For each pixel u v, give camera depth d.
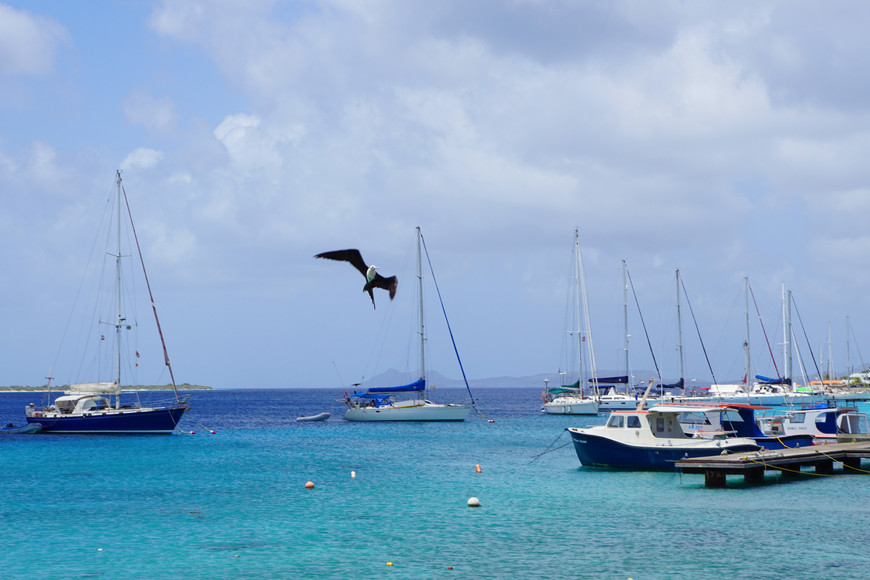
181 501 38.62
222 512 35.50
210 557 27.16
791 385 134.25
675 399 108.12
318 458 58.88
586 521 32.78
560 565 25.81
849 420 56.75
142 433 80.19
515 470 49.81
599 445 48.22
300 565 26.00
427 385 102.31
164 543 29.31
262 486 43.69
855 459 48.25
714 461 41.22
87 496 40.34
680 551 27.52
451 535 30.28
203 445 70.69
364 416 102.19
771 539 29.25
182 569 25.66
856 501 37.16
